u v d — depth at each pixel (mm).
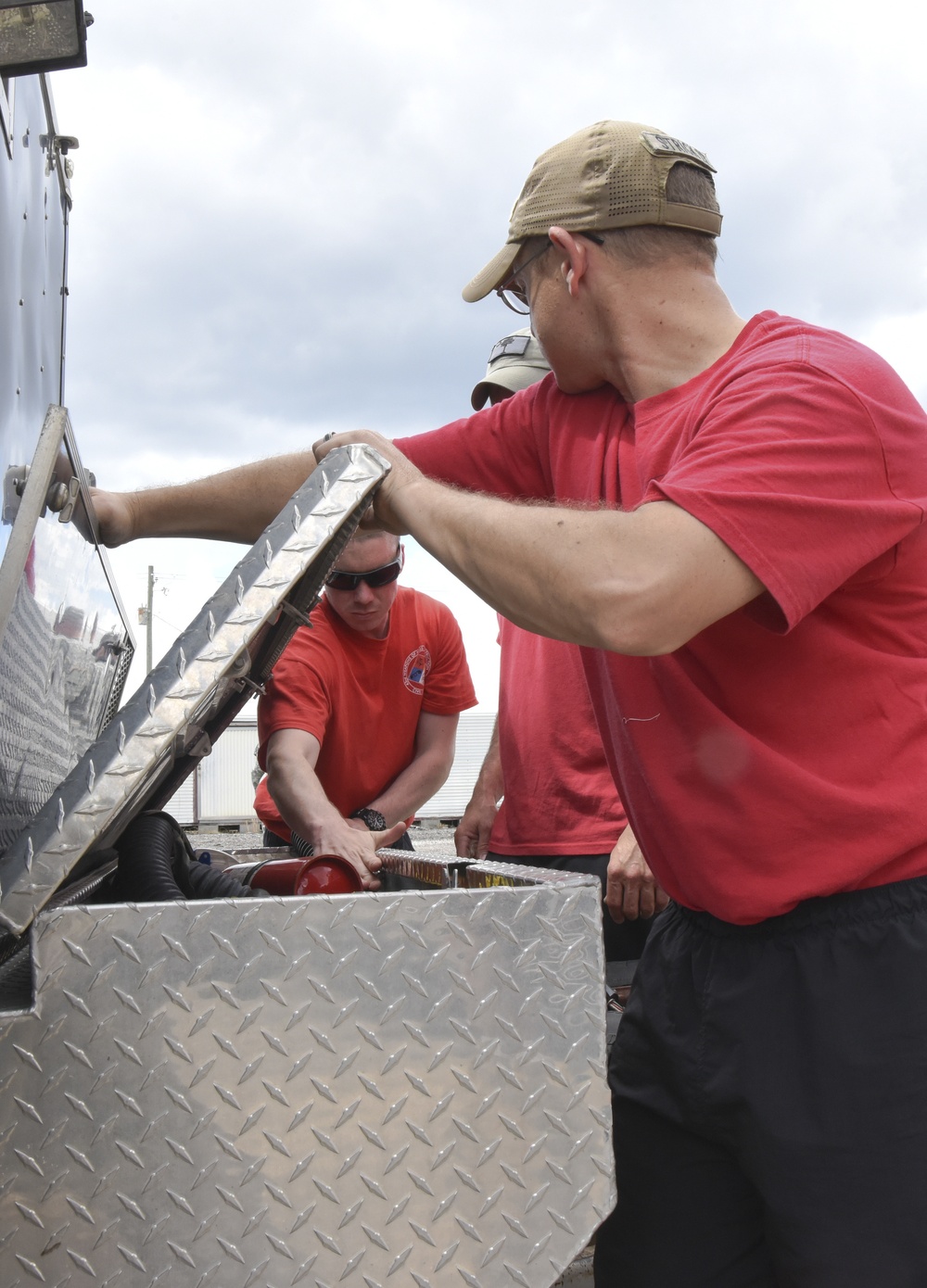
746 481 1057
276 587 997
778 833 1237
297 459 1658
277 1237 948
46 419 1277
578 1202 1021
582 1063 1029
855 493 1104
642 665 1338
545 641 2584
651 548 1038
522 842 2588
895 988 1210
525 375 2467
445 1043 994
